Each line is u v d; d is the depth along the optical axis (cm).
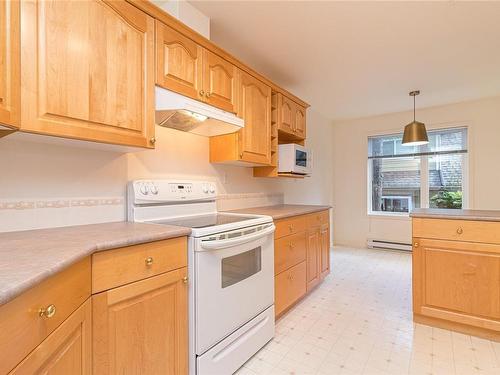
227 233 155
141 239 118
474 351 181
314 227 283
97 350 104
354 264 382
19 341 66
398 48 245
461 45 240
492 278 192
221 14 195
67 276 88
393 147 460
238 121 195
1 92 94
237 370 162
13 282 64
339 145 503
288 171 283
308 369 164
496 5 187
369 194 480
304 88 342
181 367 137
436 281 210
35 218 139
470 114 391
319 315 234
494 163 377
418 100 389
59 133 114
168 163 205
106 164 168
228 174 262
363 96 372
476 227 197
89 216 160
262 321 186
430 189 430
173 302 134
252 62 271
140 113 146
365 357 175
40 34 108
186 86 171
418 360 172
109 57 132
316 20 204
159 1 182
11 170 132
